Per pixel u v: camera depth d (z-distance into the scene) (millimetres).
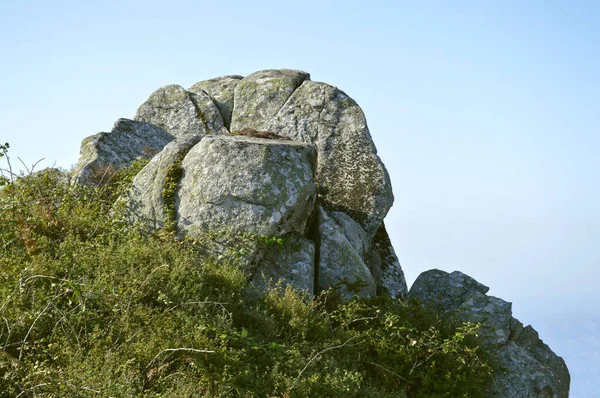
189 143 14414
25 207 12516
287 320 11195
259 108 19531
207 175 13398
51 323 8859
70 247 11211
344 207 16562
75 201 13977
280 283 12797
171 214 13258
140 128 18891
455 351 11852
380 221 16500
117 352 8391
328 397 9234
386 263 16391
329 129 17906
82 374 7652
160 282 10570
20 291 8906
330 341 11008
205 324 9734
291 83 19703
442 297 15430
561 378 14078
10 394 7324
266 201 13086
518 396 12586
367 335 11695
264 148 13625
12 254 10578
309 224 14469
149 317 9500
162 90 21000
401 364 11664
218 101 20562
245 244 12727
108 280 10156
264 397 8719
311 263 13445
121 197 13844
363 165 17141
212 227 12922
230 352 9117
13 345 8312
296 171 13742
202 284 10922
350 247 14234
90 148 17172
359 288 13555
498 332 13695
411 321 12930
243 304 11086
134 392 7715
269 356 9711
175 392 7934
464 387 11734
